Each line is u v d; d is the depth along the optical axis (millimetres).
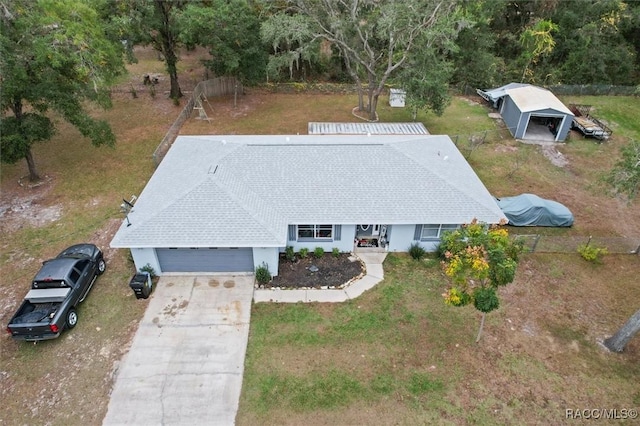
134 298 15367
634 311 15336
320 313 14891
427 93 27438
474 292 12242
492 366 13117
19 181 22094
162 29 29359
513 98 28984
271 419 11555
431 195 17266
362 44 30469
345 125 27938
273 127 29531
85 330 14109
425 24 26172
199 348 13516
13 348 13500
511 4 41031
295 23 25906
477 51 36031
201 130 28594
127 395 12109
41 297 13750
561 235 19312
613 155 26484
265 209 16406
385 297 15602
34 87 18672
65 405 11859
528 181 23516
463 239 12258
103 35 22766
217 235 15141
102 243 18016
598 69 37594
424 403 11992
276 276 16531
